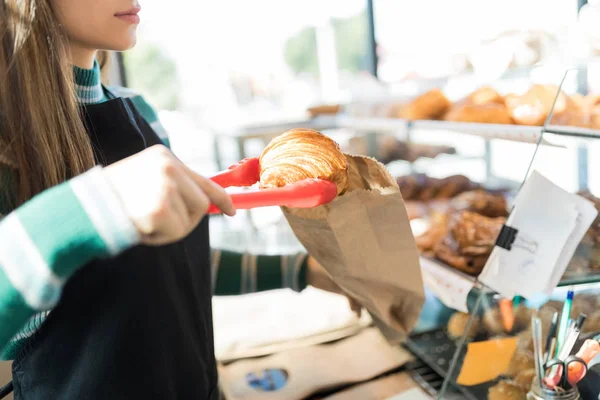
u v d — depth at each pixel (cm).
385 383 87
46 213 36
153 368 58
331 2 320
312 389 87
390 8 224
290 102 307
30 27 54
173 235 35
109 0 58
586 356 61
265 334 108
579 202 66
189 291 66
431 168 118
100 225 35
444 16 205
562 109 73
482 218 92
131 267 56
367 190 59
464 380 77
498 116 90
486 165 100
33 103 54
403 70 217
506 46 148
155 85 385
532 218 71
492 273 76
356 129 151
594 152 66
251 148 251
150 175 35
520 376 69
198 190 37
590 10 138
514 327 71
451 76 127
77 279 55
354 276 71
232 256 93
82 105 65
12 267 36
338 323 109
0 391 68
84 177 37
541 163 73
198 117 336
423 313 97
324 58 338
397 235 64
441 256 94
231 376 93
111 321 56
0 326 37
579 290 64
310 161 52
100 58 95
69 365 57
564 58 124
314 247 70
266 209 205
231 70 367
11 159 54
